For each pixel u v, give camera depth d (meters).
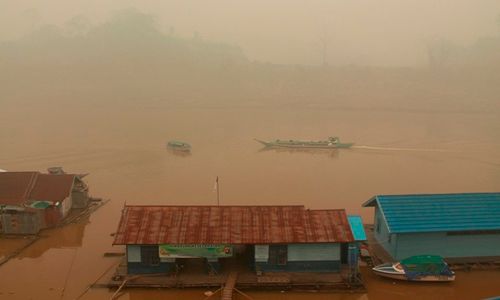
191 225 23.08
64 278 23.45
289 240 22.38
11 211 28.70
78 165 47.59
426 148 57.62
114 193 38.31
